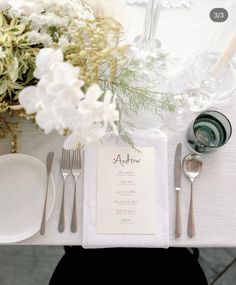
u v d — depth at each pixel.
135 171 0.85
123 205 0.83
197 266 1.14
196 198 0.85
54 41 0.70
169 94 0.81
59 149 0.86
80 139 0.61
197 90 0.88
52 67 0.57
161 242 0.82
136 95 0.80
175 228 0.83
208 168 0.87
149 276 1.12
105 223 0.82
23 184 0.84
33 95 0.58
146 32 0.87
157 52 0.90
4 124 0.84
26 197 0.84
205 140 0.88
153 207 0.83
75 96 0.57
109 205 0.83
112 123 0.64
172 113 0.87
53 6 0.68
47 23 0.67
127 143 0.85
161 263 1.14
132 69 0.81
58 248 1.54
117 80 0.77
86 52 0.66
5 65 0.67
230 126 0.83
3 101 0.73
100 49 0.68
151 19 0.84
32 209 0.83
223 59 0.81
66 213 0.83
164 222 0.83
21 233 0.81
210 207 0.85
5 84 0.70
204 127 0.89
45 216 0.81
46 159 0.86
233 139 0.89
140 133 0.86
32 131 0.87
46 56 0.58
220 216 0.84
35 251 1.53
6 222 0.82
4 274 1.50
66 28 0.69
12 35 0.66
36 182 0.84
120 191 0.84
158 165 0.85
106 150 0.85
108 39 0.76
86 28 0.67
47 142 0.87
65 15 0.69
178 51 0.92
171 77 0.89
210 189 0.86
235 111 0.90
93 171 0.84
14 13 0.68
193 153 0.87
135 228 0.82
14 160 0.85
